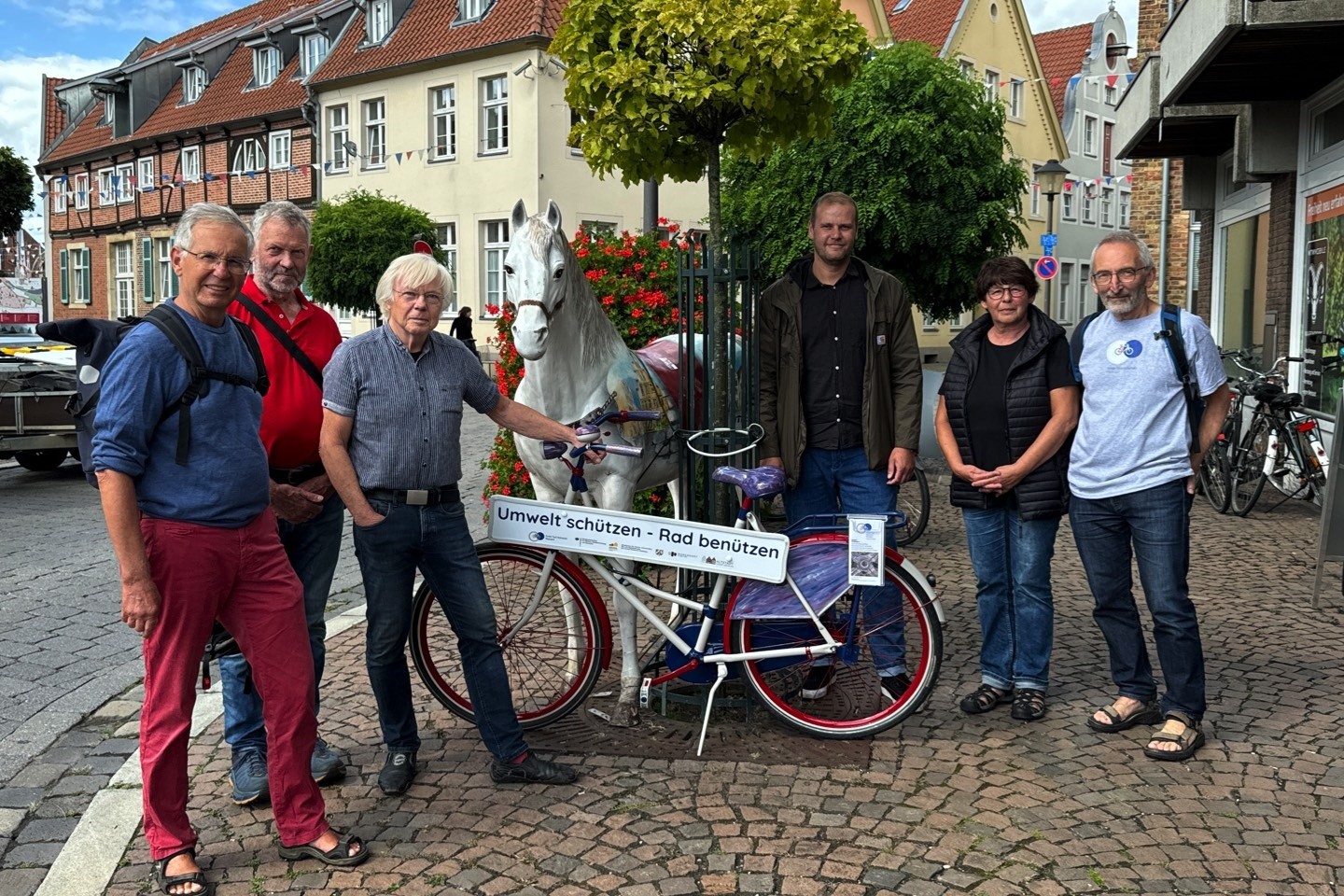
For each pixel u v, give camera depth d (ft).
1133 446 13.28
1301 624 18.26
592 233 25.16
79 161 139.33
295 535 12.34
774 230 45.03
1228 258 41.60
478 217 86.53
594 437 12.96
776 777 12.53
